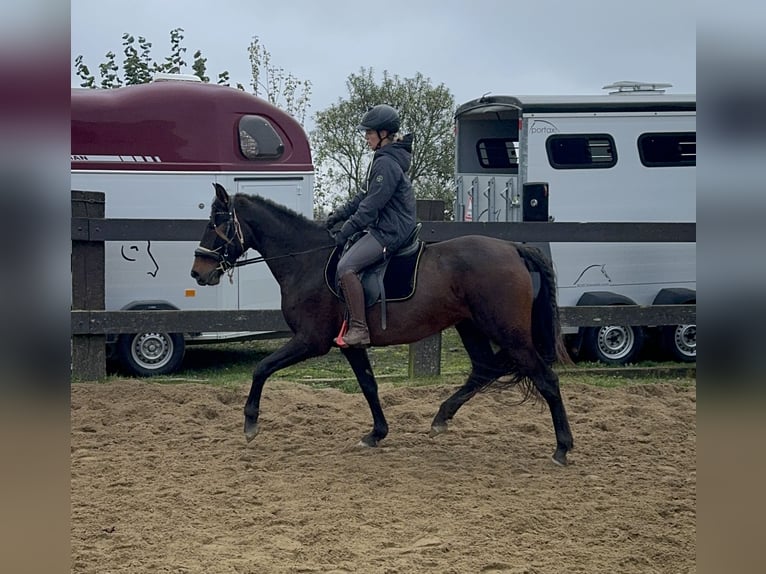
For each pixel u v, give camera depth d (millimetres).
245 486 6086
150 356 10703
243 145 11352
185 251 11070
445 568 4551
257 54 18781
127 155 10922
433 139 19469
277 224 7004
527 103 11766
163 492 5883
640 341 11453
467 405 8750
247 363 12094
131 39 16812
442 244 6875
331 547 4867
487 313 6602
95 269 9508
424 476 6367
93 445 7172
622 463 6820
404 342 6801
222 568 4523
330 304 6836
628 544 5016
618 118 11906
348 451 7078
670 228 10242
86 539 4969
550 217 11859
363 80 19438
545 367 6699
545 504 5711
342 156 19406
